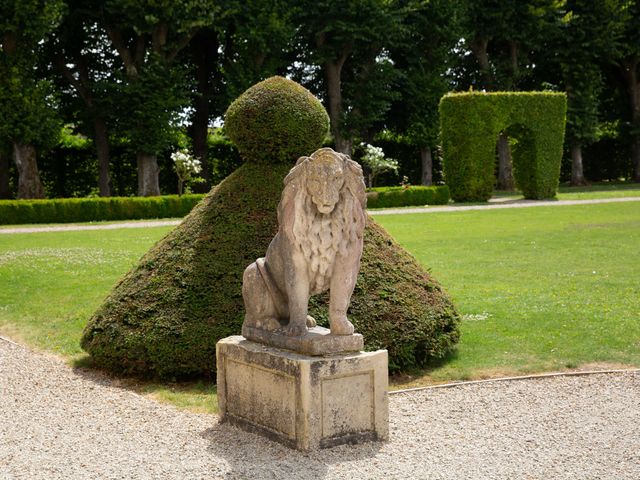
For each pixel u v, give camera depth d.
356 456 4.70
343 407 4.89
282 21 33.09
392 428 5.32
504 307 9.69
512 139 31.97
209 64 36.88
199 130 35.88
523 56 40.69
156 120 30.09
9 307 10.41
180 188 27.91
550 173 30.42
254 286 5.29
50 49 31.17
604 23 39.47
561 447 4.85
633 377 6.69
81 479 4.36
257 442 5.00
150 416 5.72
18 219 24.17
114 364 7.00
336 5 34.91
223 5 32.03
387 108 37.38
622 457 4.63
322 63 37.22
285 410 4.91
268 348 5.11
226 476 4.36
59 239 18.22
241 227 7.32
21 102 27.00
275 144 7.63
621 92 44.50
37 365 7.52
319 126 7.80
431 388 6.46
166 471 4.46
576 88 40.66
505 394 6.23
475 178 30.11
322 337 4.85
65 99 32.69
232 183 7.68
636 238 16.75
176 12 29.30
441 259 14.30
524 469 4.43
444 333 7.46
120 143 34.72
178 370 6.70
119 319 7.04
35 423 5.56
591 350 7.64
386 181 42.03
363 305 7.03
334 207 4.80
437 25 38.19
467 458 4.64
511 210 24.88
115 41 30.33
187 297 6.94
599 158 45.75
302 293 4.94
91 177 34.62
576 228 19.09
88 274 12.54
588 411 5.71
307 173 4.70
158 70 29.94
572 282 11.53
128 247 16.19
